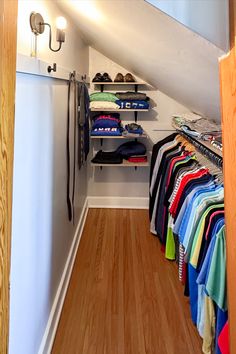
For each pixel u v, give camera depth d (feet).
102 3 4.07
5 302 2.39
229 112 2.74
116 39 6.30
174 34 3.31
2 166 2.21
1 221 2.25
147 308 6.51
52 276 5.89
